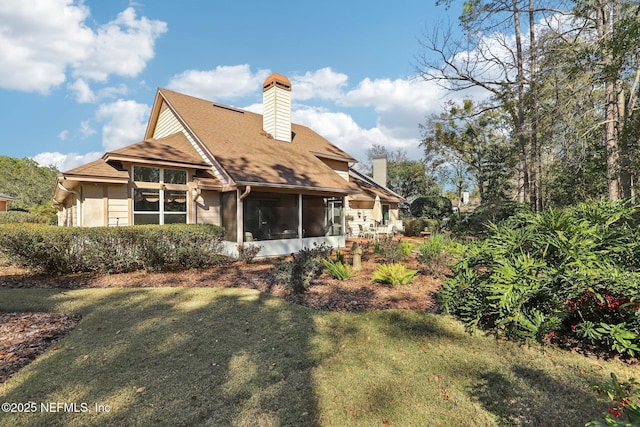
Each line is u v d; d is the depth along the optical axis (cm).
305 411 289
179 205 1130
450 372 355
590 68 947
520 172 1795
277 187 1130
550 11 1242
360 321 506
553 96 1241
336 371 357
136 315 525
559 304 410
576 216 518
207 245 905
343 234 1559
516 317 408
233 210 1156
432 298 633
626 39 815
